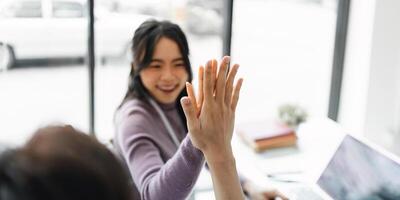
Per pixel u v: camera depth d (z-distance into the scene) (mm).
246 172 1673
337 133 1510
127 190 432
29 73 2674
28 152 391
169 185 923
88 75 2283
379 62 2428
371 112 2494
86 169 391
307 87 2859
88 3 2150
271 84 2900
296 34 2861
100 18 2211
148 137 1265
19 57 2596
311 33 2787
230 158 802
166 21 1477
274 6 2736
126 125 1292
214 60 794
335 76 2656
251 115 2553
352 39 2527
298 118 2131
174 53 1421
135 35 1446
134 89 1436
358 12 2463
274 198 1418
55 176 375
